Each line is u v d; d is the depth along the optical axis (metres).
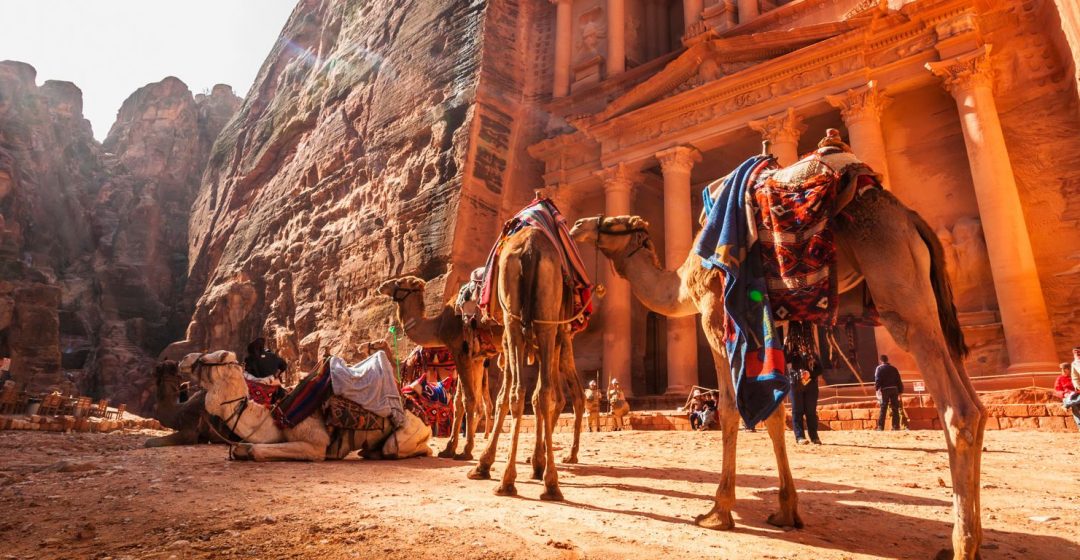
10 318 37.91
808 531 3.58
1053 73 20.00
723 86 24.95
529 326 5.07
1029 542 3.50
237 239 46.62
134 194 61.59
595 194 31.38
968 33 19.91
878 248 3.24
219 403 6.89
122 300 52.31
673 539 3.25
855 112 21.64
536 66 35.34
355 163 38.25
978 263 19.84
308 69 50.06
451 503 4.18
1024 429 12.17
